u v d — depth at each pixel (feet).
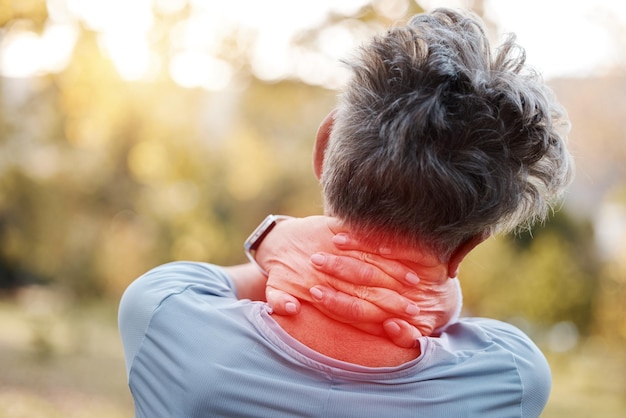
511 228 3.26
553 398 24.36
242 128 30.40
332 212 3.21
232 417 3.00
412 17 3.25
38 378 20.49
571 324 31.99
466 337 3.50
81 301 35.73
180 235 33.12
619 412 22.63
